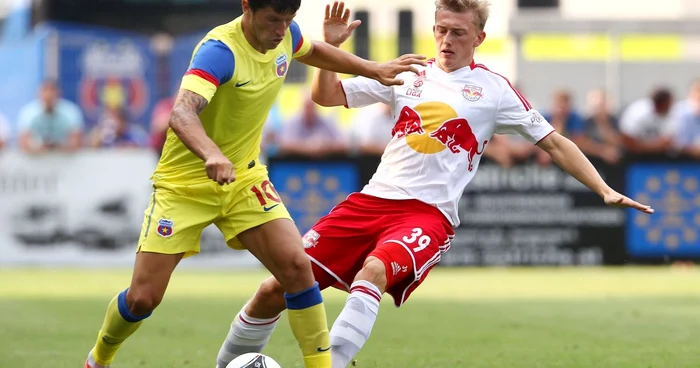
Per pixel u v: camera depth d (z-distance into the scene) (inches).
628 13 3002.0
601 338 1205.1
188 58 2598.4
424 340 1187.9
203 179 791.1
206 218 799.1
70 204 2325.3
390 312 1509.6
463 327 1318.9
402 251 809.5
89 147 2437.3
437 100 864.3
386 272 802.8
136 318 807.7
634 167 2314.2
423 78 879.7
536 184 2304.4
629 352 1085.1
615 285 1955.0
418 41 2689.5
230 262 2343.8
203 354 1084.5
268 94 795.4
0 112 2642.7
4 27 2827.3
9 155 2319.1
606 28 2591.0
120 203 2333.9
